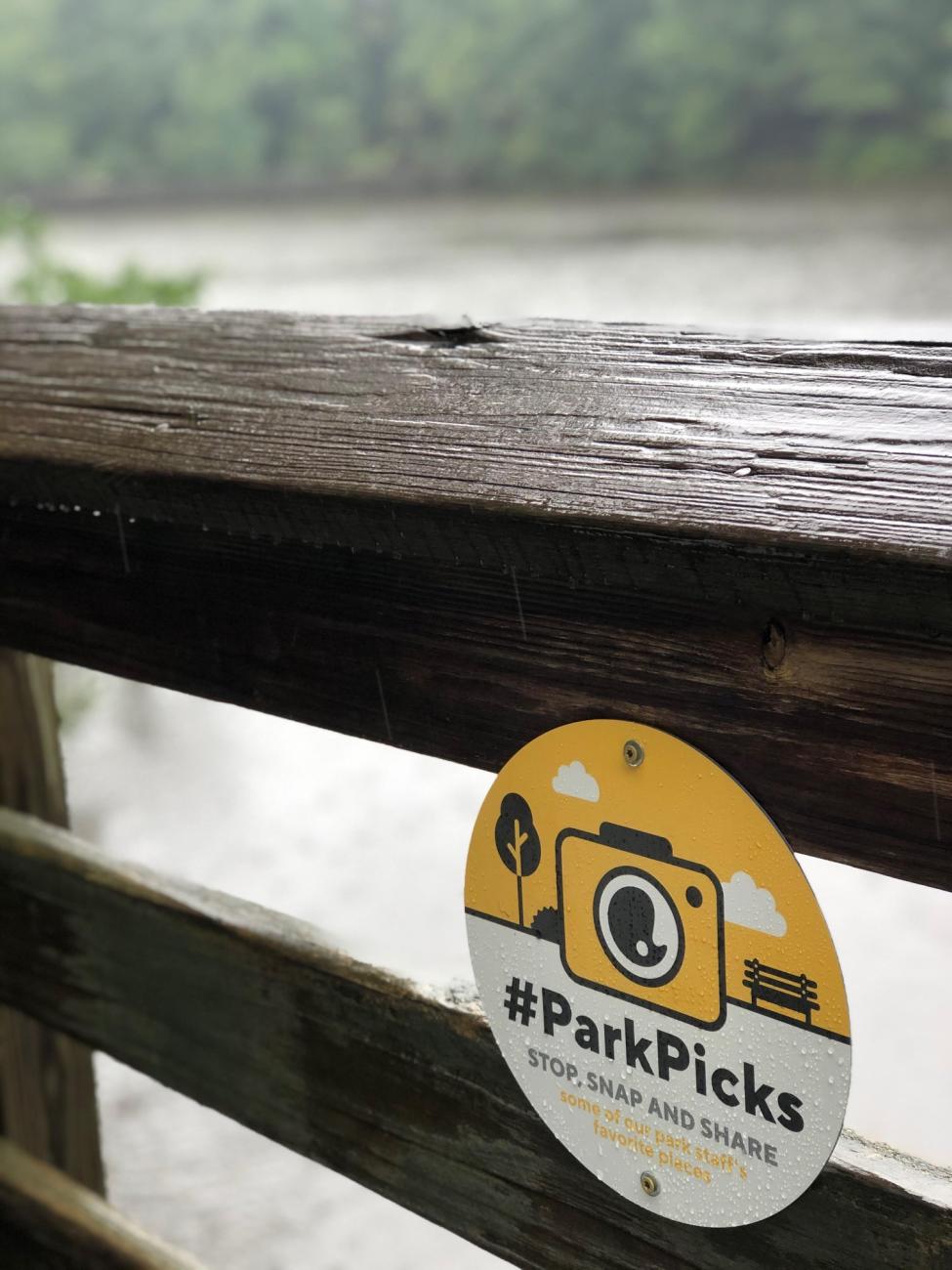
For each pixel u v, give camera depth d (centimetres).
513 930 67
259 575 75
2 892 98
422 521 63
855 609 51
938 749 51
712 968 59
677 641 58
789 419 58
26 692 110
